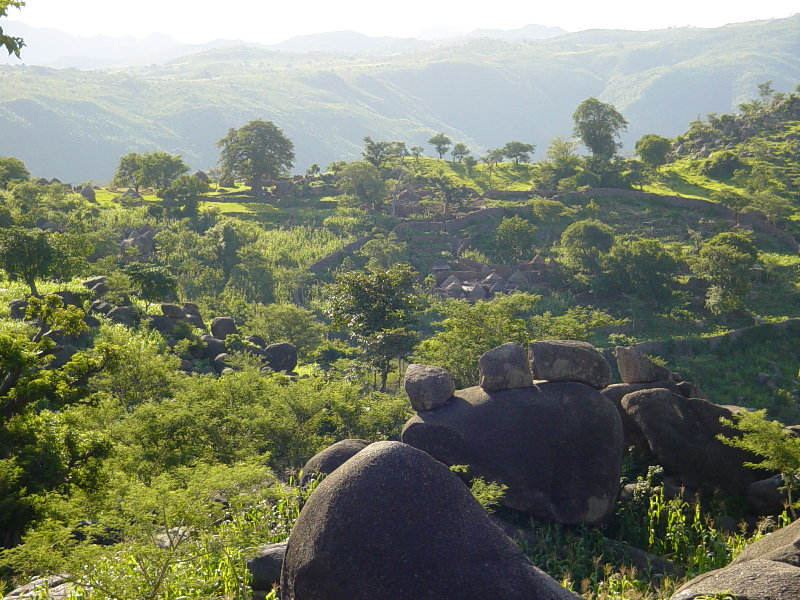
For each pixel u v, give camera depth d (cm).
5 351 1991
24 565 1125
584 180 14712
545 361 1883
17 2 2486
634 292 10044
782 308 9581
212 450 2322
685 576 1504
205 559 1234
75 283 6378
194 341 5019
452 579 775
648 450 2050
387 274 4606
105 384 3098
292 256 11688
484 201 14312
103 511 1443
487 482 1766
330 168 18500
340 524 812
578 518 1719
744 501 1888
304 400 2633
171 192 14600
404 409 3183
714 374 7756
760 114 18850
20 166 15325
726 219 12825
